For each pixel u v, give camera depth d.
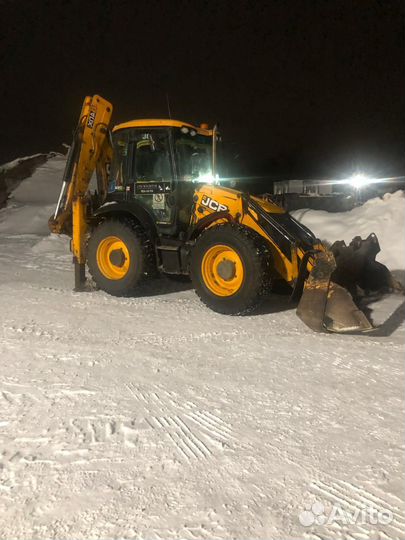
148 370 3.55
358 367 3.57
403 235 6.49
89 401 3.06
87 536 1.92
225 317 4.92
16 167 16.41
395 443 2.58
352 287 5.42
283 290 5.76
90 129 6.07
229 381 3.36
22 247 9.81
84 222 6.00
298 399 3.08
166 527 1.97
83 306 5.34
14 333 4.39
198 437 2.64
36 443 2.57
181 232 5.59
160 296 5.82
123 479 2.27
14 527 1.96
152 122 5.59
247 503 2.12
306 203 13.41
